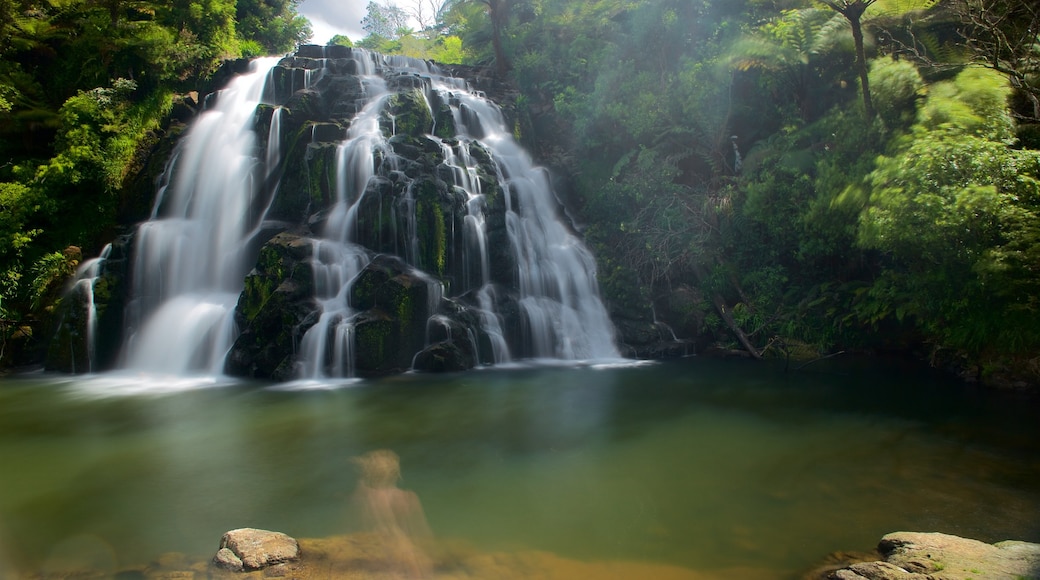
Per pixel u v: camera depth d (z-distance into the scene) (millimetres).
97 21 20969
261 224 16438
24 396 12516
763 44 17812
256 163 17250
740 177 18094
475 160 18500
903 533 5773
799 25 17906
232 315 14867
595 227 19859
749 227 17031
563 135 23016
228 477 8070
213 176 17531
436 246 16000
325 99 18766
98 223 17938
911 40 17531
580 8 25797
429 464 8430
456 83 22953
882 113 15070
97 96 19391
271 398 12117
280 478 8016
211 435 9820
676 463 8367
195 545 6152
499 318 15930
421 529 6371
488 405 11516
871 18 17500
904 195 11156
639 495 7281
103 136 18953
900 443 9047
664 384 13164
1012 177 10445
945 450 8703
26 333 15727
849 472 7934
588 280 18188
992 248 10336
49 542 6281
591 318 17359
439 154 17484
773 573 5406
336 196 16484
